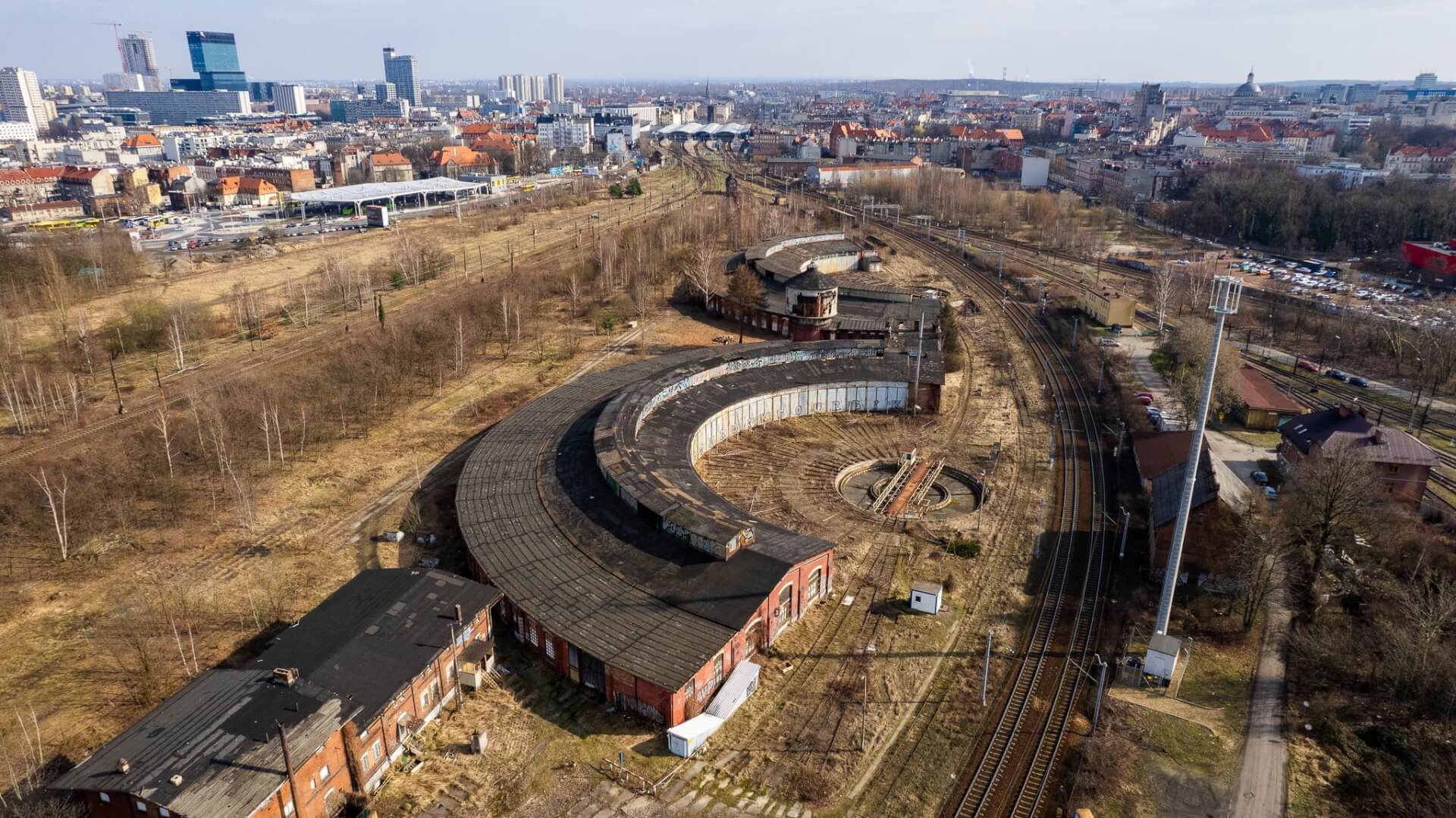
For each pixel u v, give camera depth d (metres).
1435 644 70.81
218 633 76.25
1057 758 65.44
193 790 50.84
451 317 161.12
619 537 83.38
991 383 149.12
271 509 99.19
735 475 112.56
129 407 124.38
